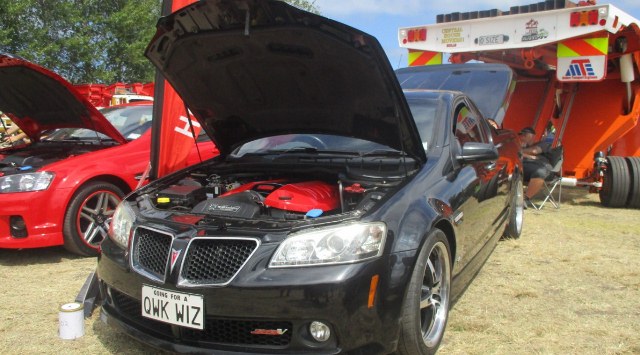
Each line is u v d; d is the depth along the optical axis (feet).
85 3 84.84
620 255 17.74
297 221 9.25
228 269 8.89
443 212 10.53
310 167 12.00
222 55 11.27
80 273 15.88
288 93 11.99
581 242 19.43
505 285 14.64
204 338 9.15
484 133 16.03
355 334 8.54
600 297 13.84
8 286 14.74
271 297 8.47
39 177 16.26
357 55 9.78
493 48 24.47
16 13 69.21
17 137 26.35
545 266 16.44
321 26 9.46
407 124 10.82
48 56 74.13
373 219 9.13
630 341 11.27
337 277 8.45
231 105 12.91
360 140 13.03
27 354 10.63
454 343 11.06
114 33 85.25
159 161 16.05
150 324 9.81
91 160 17.56
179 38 10.91
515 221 19.26
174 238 9.43
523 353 10.65
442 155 12.02
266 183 11.64
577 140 27.37
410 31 27.09
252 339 8.92
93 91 43.11
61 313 11.27
